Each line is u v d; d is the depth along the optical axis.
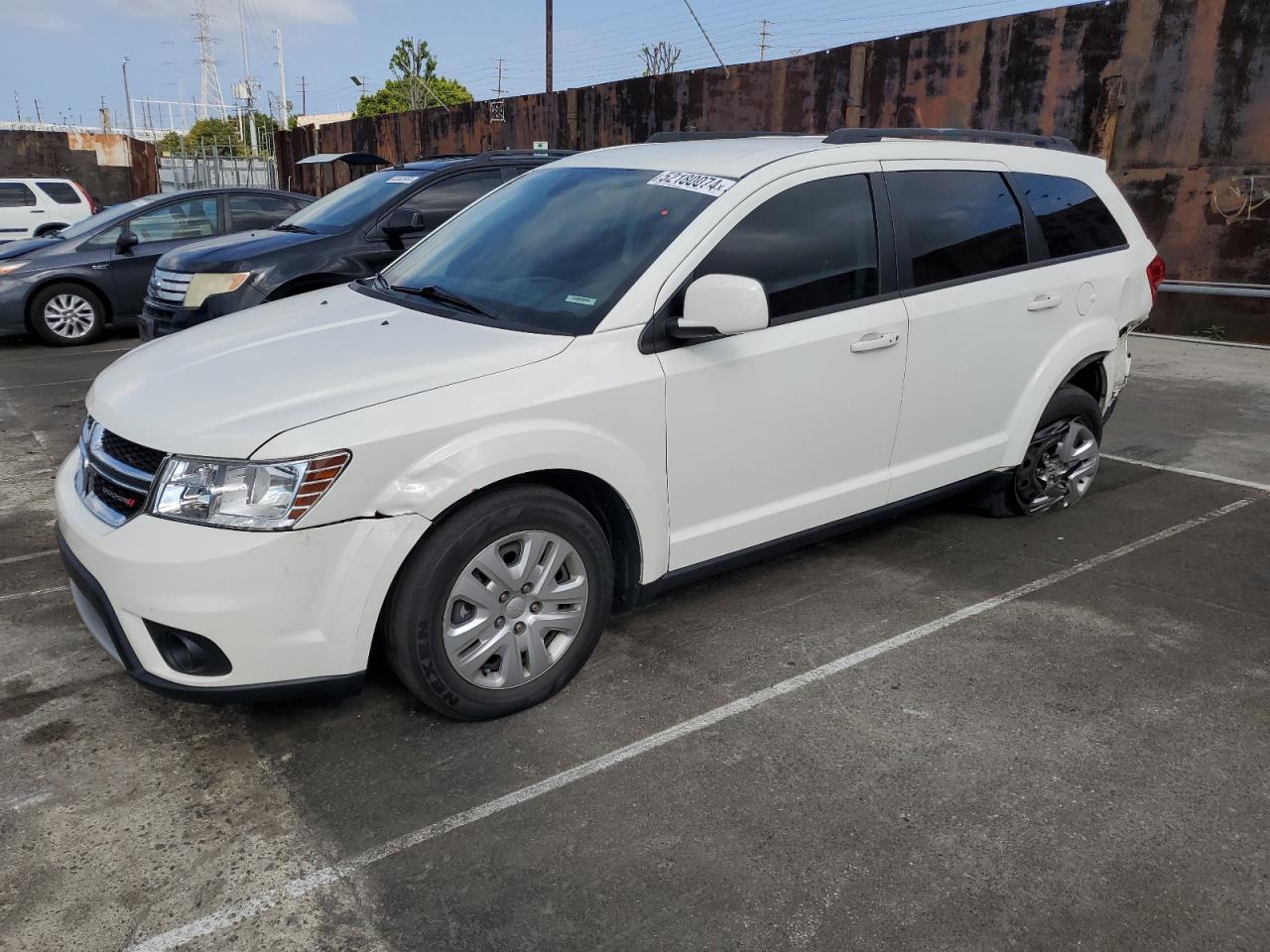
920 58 11.38
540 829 2.62
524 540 2.99
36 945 2.23
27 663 3.49
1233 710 3.20
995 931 2.27
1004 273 4.25
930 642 3.65
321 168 25.08
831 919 2.30
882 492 4.00
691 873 2.46
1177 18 9.38
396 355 3.03
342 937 2.26
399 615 2.82
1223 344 9.73
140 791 2.78
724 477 3.46
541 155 7.98
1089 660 3.52
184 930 2.28
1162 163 9.83
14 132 23.03
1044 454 4.74
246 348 3.23
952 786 2.80
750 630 3.74
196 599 2.56
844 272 3.69
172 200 10.41
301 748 2.99
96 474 2.90
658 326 3.19
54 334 9.91
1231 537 4.70
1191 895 2.38
